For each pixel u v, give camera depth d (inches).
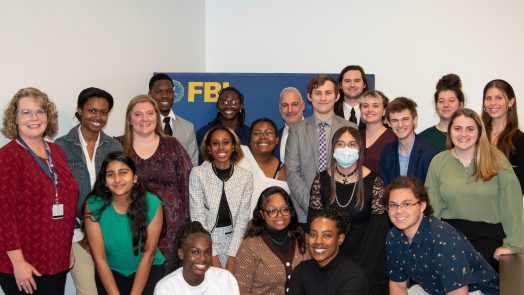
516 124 140.5
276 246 121.6
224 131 139.0
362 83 168.7
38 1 149.4
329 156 145.8
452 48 200.8
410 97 206.5
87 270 128.2
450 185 123.2
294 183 142.8
